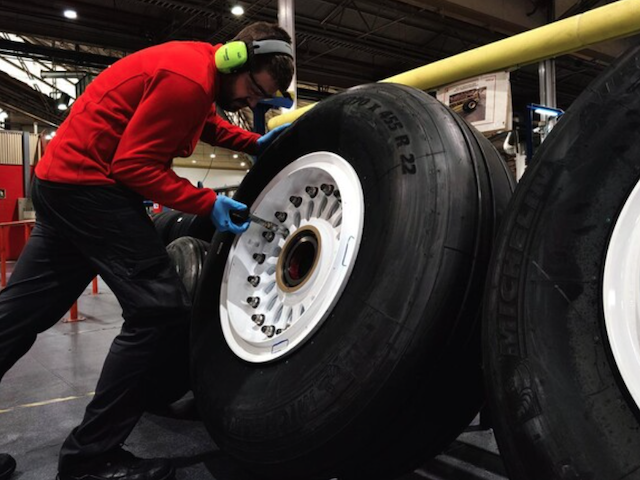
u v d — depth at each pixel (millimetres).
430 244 917
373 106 1187
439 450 1057
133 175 1154
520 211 785
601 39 1289
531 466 650
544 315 704
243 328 1337
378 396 882
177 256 1903
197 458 1461
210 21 8711
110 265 1260
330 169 1256
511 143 2344
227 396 1205
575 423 629
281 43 1271
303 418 957
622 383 616
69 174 1203
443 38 9508
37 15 7891
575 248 712
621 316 643
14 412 1866
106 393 1281
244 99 1343
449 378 939
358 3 8055
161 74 1129
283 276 1369
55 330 3432
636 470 569
